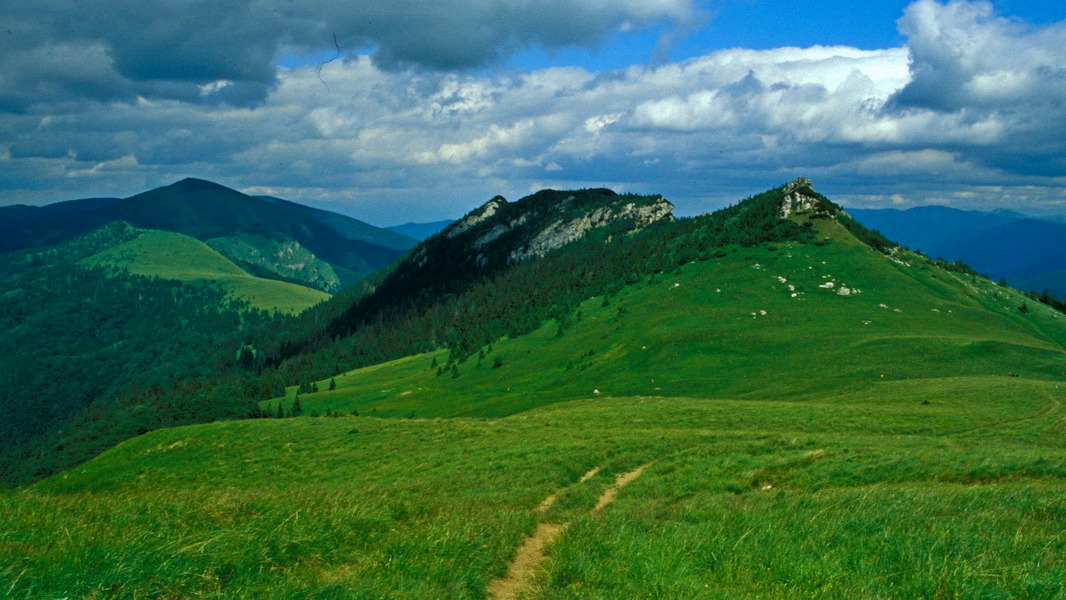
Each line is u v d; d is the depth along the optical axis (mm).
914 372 107062
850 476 26219
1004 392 65750
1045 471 23750
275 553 13320
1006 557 12891
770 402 72875
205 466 63719
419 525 17312
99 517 16578
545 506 25969
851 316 164750
